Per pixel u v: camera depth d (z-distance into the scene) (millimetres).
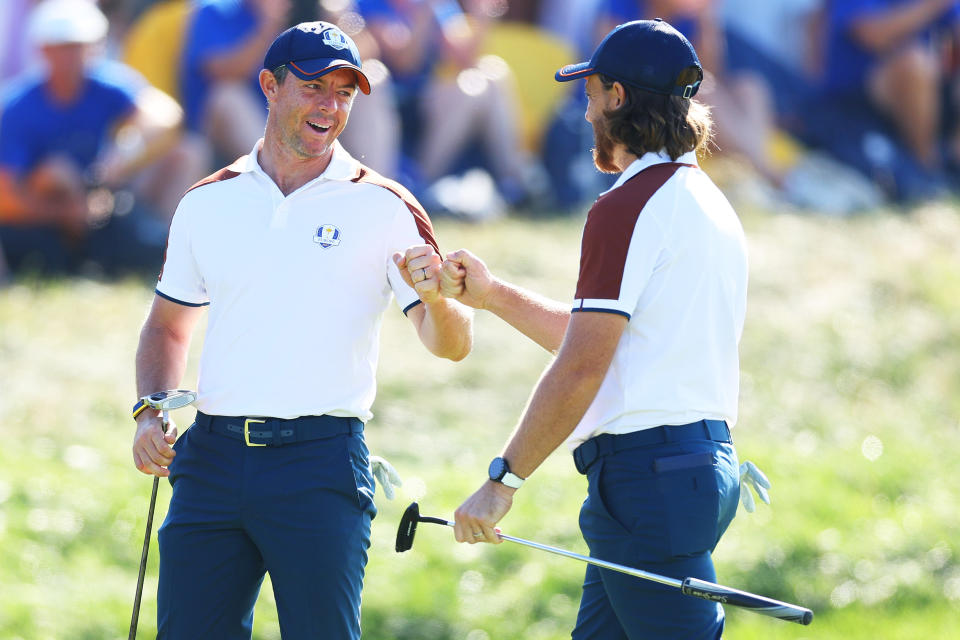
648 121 13422
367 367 14539
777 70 45031
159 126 36531
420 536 23344
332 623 14148
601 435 13547
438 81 40250
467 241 36219
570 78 13859
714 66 42312
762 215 40188
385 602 21531
